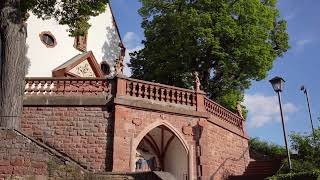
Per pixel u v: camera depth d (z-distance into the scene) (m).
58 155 14.04
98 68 30.50
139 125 19.38
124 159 18.36
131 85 19.94
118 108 18.97
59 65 28.78
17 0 17.69
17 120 16.62
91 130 18.81
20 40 17.47
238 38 28.09
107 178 13.91
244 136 25.88
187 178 20.22
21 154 14.16
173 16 28.77
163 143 23.05
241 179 22.45
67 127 18.89
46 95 19.44
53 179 13.77
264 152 33.69
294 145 20.81
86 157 18.38
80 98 19.27
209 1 28.55
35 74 27.00
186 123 20.89
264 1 31.77
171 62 29.09
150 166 29.31
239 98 31.06
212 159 21.50
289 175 16.75
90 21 31.95
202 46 27.92
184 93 21.41
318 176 15.71
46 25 28.59
